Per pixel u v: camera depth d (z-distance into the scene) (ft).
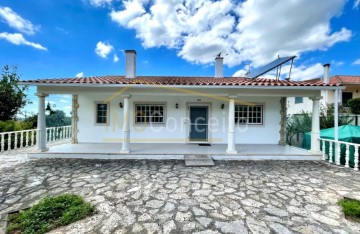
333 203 11.95
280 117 30.73
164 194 13.21
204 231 9.08
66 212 10.43
